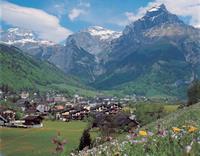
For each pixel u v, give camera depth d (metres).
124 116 96.12
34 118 190.25
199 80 117.31
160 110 125.75
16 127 186.00
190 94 117.50
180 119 24.72
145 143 11.27
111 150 12.27
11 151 105.25
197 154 8.01
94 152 13.41
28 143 124.81
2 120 193.00
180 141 10.01
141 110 122.56
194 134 10.45
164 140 10.70
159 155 9.78
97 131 92.31
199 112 26.30
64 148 10.28
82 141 60.50
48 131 164.62
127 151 11.24
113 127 88.94
